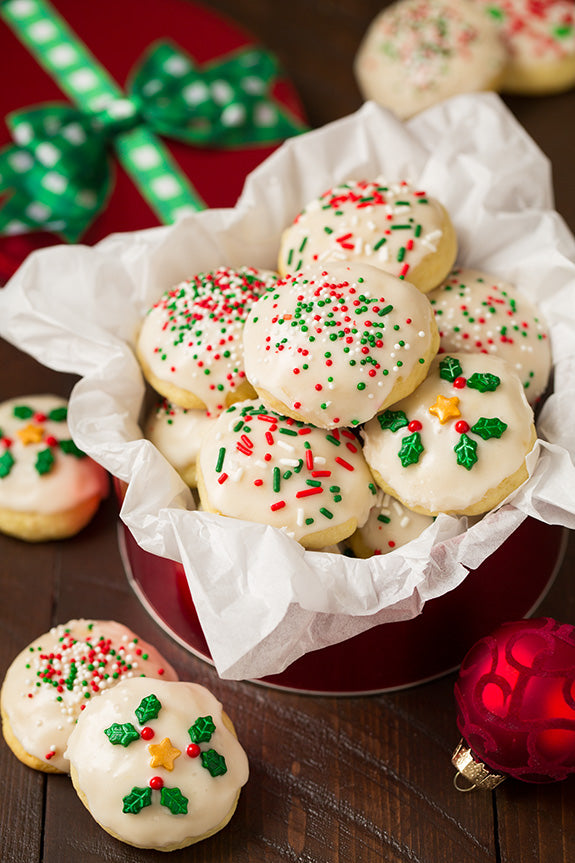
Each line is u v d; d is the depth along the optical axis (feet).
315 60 2.60
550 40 2.49
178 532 1.71
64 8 2.53
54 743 1.77
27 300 1.92
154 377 1.87
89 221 2.26
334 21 2.67
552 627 1.71
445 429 1.74
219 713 1.75
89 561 2.00
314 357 1.72
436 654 1.86
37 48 2.48
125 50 2.49
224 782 1.70
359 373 1.71
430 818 1.77
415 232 1.86
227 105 2.39
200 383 1.84
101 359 1.89
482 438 1.73
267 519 1.72
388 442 1.75
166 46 2.46
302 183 2.04
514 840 1.76
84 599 1.97
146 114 2.37
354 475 1.75
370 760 1.82
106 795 1.68
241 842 1.75
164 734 1.70
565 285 1.93
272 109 2.41
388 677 1.86
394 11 2.53
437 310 1.87
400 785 1.80
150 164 2.34
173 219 2.28
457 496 1.73
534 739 1.68
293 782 1.80
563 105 2.53
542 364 1.88
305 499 1.73
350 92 2.54
